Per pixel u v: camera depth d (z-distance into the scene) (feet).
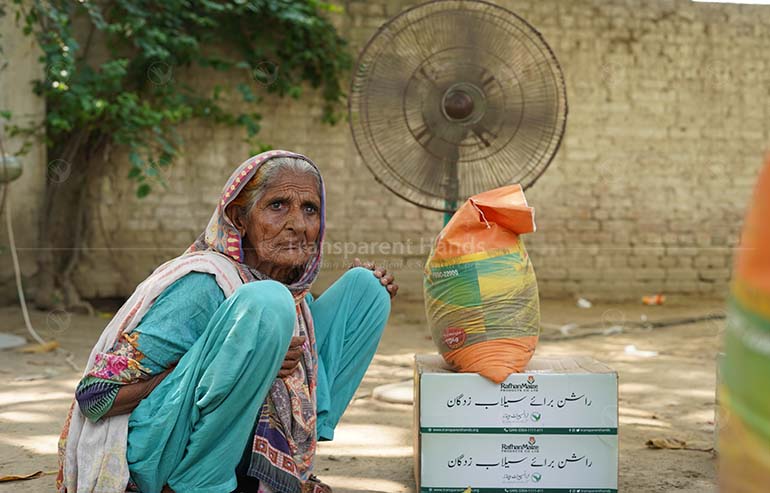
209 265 6.86
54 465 9.33
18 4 22.74
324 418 7.86
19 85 23.27
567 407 7.68
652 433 11.09
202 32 25.35
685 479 8.89
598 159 28.25
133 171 24.35
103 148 25.13
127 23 23.86
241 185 7.08
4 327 20.81
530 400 7.69
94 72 24.02
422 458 7.70
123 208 25.54
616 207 28.40
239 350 6.23
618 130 28.27
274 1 24.89
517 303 7.87
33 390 13.71
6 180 19.34
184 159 25.98
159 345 6.57
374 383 14.62
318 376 7.80
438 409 7.71
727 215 28.91
